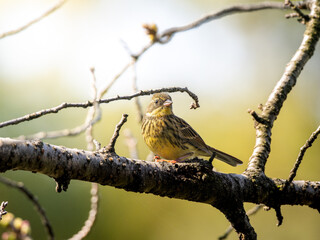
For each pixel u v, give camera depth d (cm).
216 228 1442
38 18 834
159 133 916
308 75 1548
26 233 746
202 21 952
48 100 1481
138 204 1398
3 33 825
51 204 1269
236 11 955
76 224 1277
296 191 642
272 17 1658
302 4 897
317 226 1462
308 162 1445
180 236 1426
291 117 1497
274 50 1653
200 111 1544
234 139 1486
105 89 841
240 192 610
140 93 554
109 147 550
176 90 582
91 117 737
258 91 1597
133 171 553
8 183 655
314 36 819
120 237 1361
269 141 679
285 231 1469
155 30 917
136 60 888
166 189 573
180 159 948
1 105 1426
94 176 531
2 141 478
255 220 1483
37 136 754
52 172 507
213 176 589
